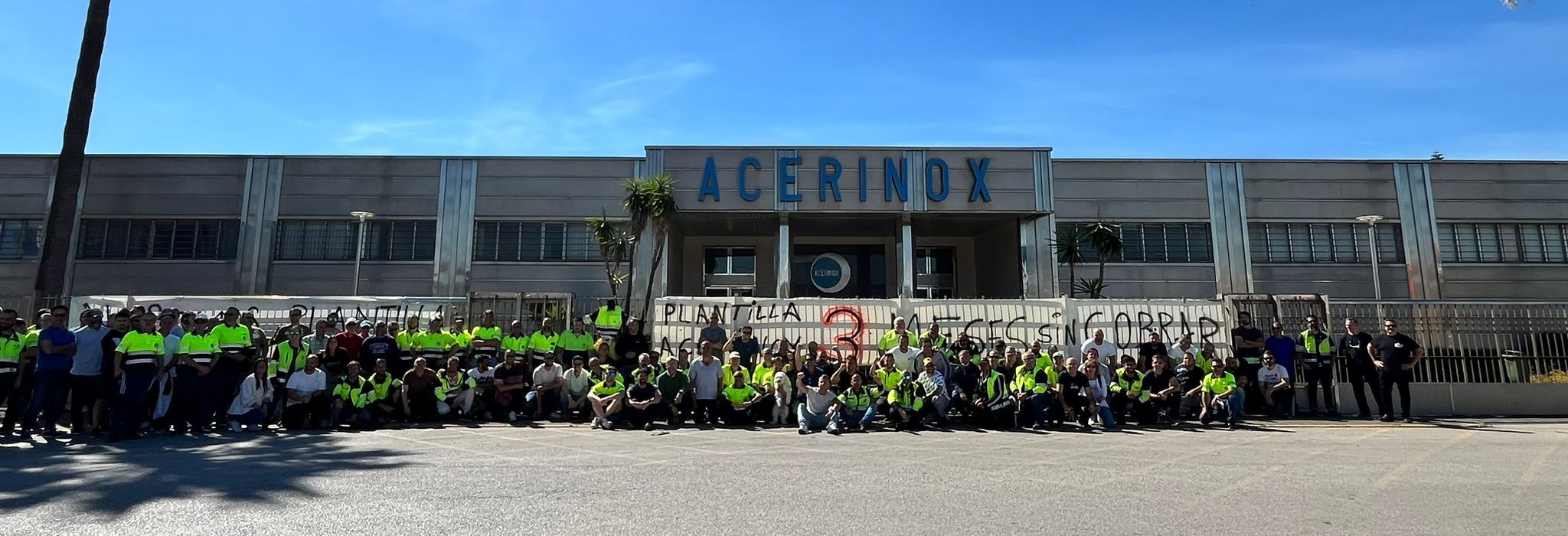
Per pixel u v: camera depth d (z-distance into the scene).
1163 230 26.64
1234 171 27.05
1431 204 26.97
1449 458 7.88
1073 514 5.23
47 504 5.39
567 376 11.95
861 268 29.30
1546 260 26.83
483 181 26.31
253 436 9.56
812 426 10.56
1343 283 26.42
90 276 25.53
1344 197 26.95
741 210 25.02
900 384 10.99
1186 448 8.71
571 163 26.33
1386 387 12.09
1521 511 5.35
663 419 11.66
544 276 25.84
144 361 9.20
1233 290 26.27
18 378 9.62
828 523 4.96
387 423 11.12
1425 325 13.48
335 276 25.73
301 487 6.02
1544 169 27.44
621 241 24.45
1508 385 13.16
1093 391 11.05
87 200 25.95
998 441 9.42
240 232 25.81
